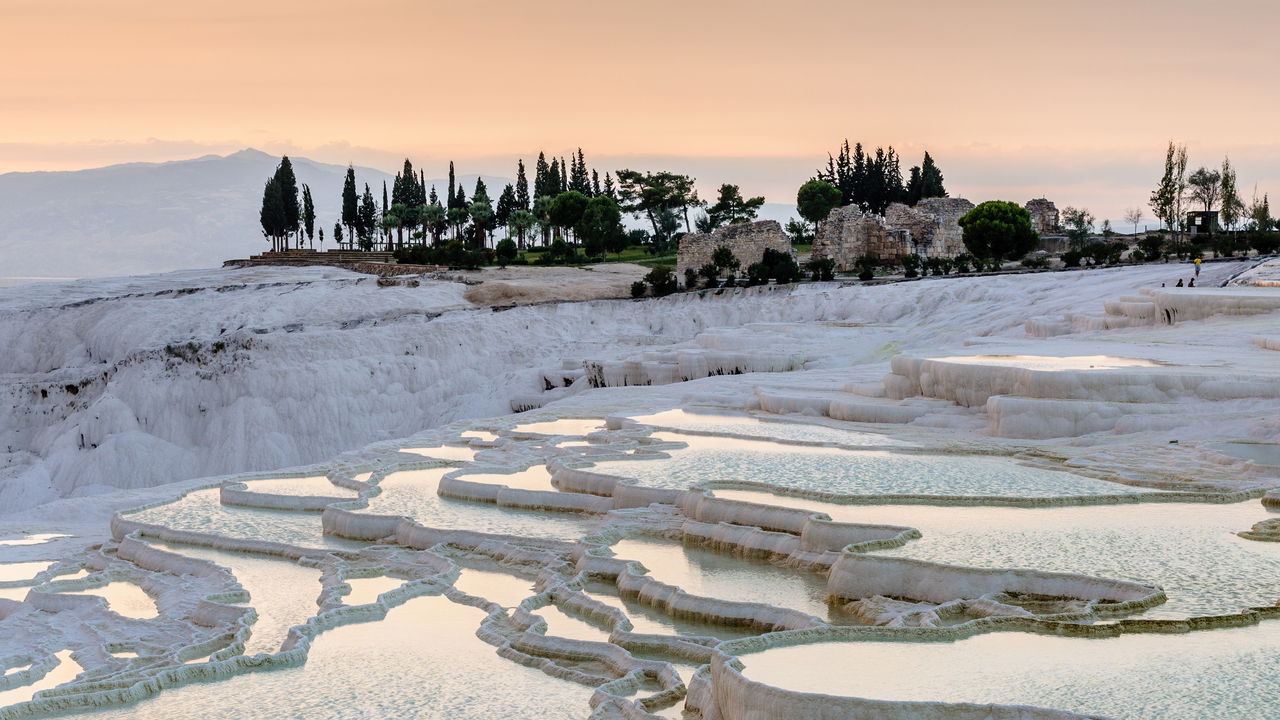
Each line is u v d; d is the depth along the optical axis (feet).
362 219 510.58
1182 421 111.96
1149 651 56.39
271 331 257.96
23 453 241.76
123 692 66.85
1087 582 67.26
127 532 110.01
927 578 71.31
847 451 116.78
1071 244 336.70
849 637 59.47
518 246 483.51
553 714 63.00
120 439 234.17
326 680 69.36
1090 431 115.44
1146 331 165.48
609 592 82.79
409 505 110.83
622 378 213.66
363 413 240.94
